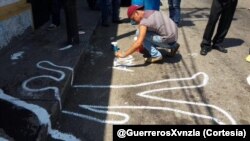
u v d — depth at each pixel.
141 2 6.41
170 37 5.14
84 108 3.98
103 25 7.39
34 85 4.11
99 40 6.45
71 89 4.43
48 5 7.02
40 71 4.51
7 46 5.24
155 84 4.63
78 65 4.94
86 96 4.27
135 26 7.49
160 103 4.12
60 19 6.93
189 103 4.14
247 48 6.24
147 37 5.10
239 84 4.71
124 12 8.95
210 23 5.56
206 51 5.79
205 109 4.02
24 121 3.39
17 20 5.57
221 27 5.74
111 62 5.36
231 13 5.58
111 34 6.87
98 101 4.15
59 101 3.82
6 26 5.18
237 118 3.87
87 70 5.05
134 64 5.27
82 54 5.26
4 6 5.12
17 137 3.15
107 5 7.21
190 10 9.81
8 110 3.57
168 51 5.70
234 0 5.43
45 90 3.99
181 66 5.25
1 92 3.93
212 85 4.65
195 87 4.57
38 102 3.73
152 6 6.39
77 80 4.70
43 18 6.78
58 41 5.74
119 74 4.92
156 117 3.83
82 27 6.80
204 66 5.29
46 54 5.12
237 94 4.42
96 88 4.48
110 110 3.95
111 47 6.04
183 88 4.53
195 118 3.83
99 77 4.82
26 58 4.94
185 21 8.30
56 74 4.43
